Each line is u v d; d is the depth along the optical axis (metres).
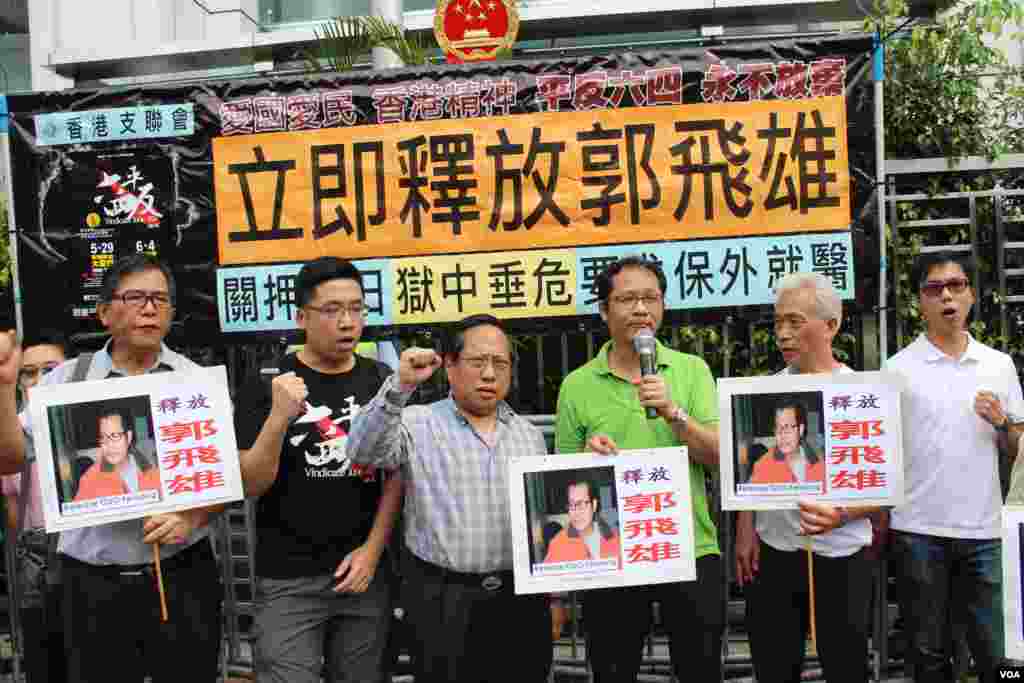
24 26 8.47
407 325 4.77
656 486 3.26
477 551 3.26
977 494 3.80
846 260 4.55
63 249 5.02
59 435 3.11
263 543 3.40
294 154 4.84
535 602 3.37
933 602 3.83
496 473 3.33
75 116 5.00
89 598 3.28
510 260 4.71
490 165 4.71
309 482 3.34
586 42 6.88
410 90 4.77
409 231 4.76
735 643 5.12
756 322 4.81
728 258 4.60
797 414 3.31
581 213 4.67
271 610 3.35
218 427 3.26
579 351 5.60
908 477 3.88
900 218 5.39
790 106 4.58
